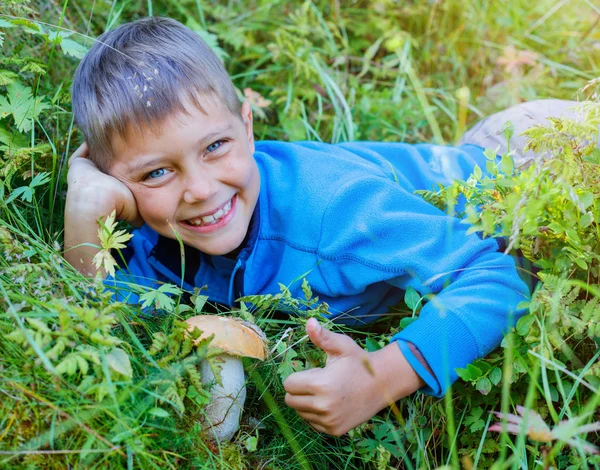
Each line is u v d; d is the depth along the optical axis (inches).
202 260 82.3
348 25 141.6
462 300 65.6
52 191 83.6
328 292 76.1
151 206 71.6
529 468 63.0
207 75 69.8
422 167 94.9
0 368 53.4
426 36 140.4
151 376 56.5
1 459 50.3
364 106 124.3
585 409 54.9
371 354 63.1
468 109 128.4
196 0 121.1
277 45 126.9
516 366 63.1
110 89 67.7
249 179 73.3
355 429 66.7
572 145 65.2
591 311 62.0
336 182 77.1
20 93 80.5
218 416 61.6
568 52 130.0
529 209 58.2
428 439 67.3
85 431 52.5
